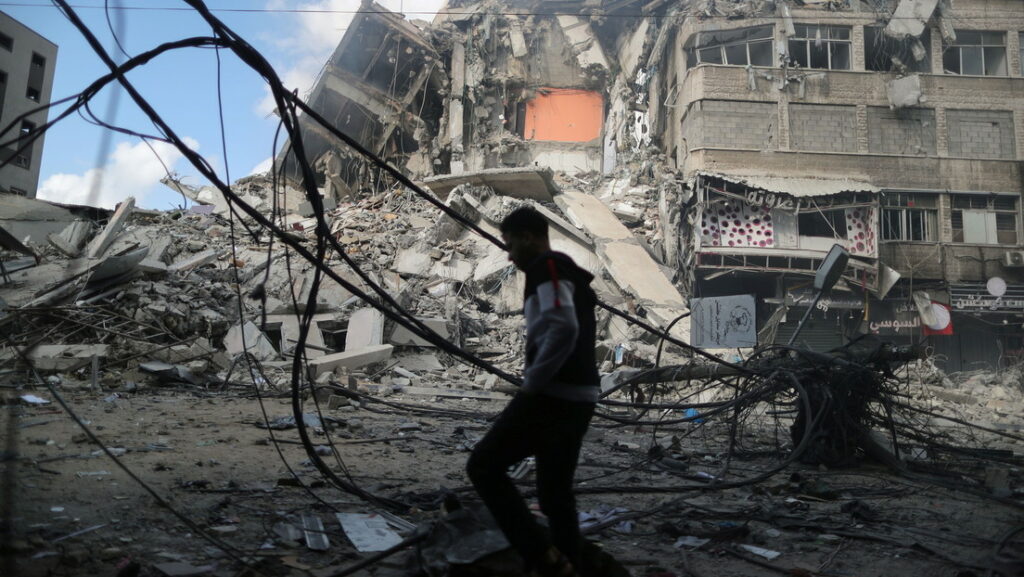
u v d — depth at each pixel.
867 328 23.69
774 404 7.20
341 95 29.14
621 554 3.48
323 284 18.55
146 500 3.99
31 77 40.56
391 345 15.29
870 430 6.95
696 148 24.42
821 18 25.28
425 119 31.80
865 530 4.05
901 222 24.70
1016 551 3.58
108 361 11.36
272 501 4.20
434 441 7.21
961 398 16.42
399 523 3.81
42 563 2.81
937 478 6.00
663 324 18.67
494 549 2.81
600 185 28.09
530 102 31.69
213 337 14.50
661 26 28.72
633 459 6.82
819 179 24.19
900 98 24.67
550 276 2.47
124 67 3.04
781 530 4.09
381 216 24.95
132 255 14.52
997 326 24.72
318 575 2.93
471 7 31.62
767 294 24.20
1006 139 25.05
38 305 11.70
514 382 4.30
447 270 21.39
